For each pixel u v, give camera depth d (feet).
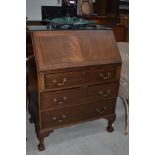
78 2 11.10
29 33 5.54
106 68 6.12
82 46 5.82
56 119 5.94
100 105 6.52
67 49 5.60
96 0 16.35
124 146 6.40
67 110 6.00
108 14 16.21
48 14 9.31
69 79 5.64
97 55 5.97
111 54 6.20
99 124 7.48
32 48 5.42
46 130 5.91
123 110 8.44
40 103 5.51
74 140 6.56
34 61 5.38
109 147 6.33
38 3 15.52
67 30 5.78
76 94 5.93
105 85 6.32
